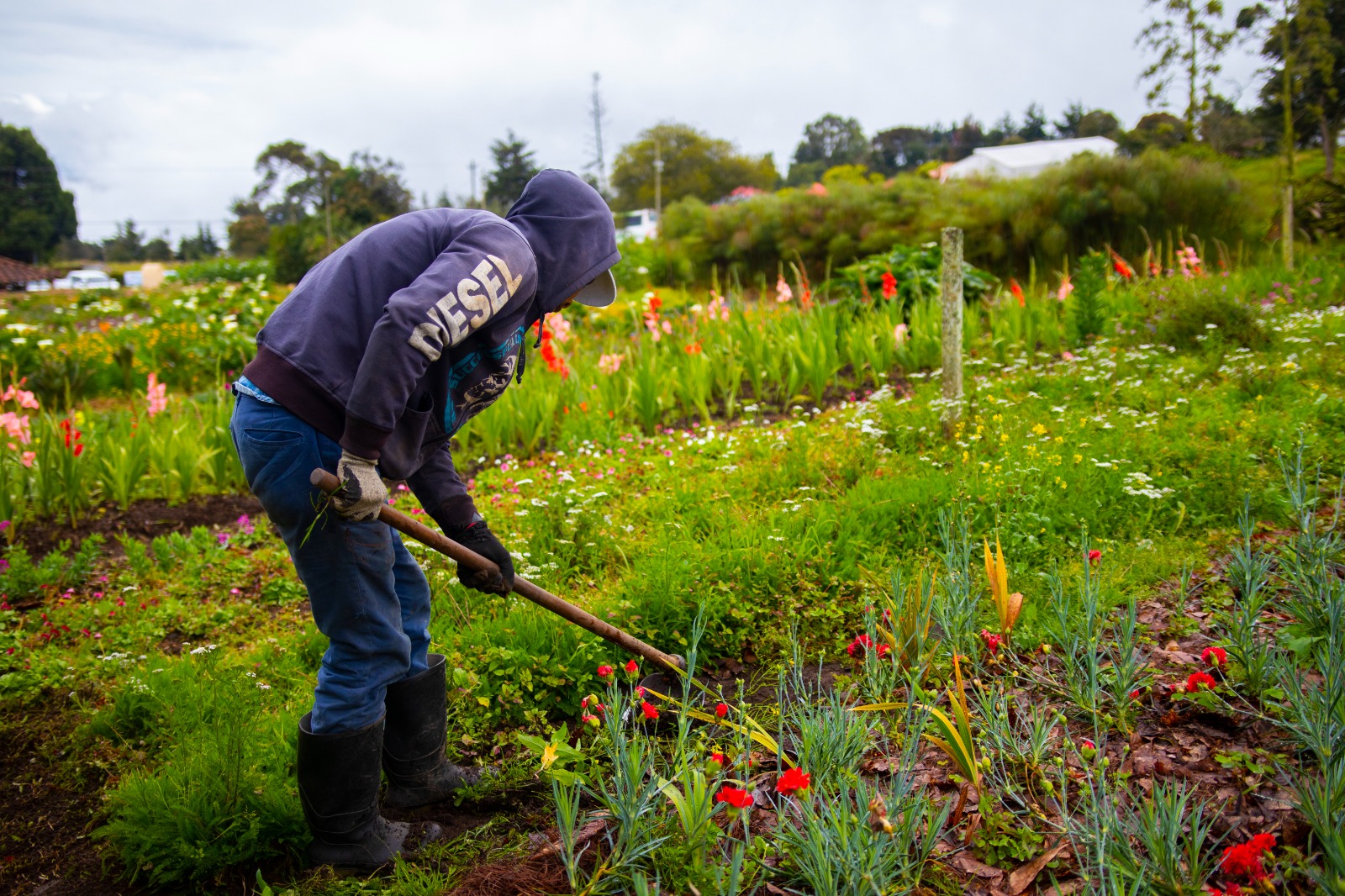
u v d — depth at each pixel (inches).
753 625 134.4
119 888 94.7
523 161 3164.4
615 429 257.8
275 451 81.9
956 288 199.8
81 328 719.7
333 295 83.5
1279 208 536.1
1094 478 160.6
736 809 78.0
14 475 228.1
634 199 2910.9
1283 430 174.1
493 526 179.5
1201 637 112.8
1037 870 79.9
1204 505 152.1
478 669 124.0
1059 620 113.3
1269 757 88.0
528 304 89.5
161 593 174.4
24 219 3191.4
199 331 525.7
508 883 83.0
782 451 205.9
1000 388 234.2
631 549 161.0
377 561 87.9
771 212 711.1
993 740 94.7
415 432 86.5
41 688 136.1
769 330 328.5
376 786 93.0
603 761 105.5
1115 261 392.2
